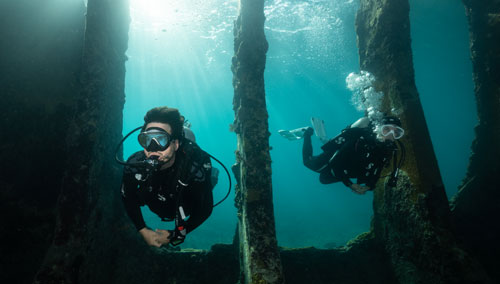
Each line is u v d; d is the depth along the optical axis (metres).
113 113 3.75
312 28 17.25
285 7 14.59
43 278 2.72
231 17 15.62
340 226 21.97
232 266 4.29
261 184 3.43
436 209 3.88
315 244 15.41
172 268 4.14
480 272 3.46
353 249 4.76
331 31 17.78
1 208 3.47
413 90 4.34
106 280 3.53
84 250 3.04
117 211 3.84
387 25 4.62
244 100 3.77
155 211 1.76
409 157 4.14
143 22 16.80
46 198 3.67
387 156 2.95
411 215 4.08
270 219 3.31
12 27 3.86
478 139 5.37
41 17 4.00
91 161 3.20
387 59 4.57
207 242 14.28
